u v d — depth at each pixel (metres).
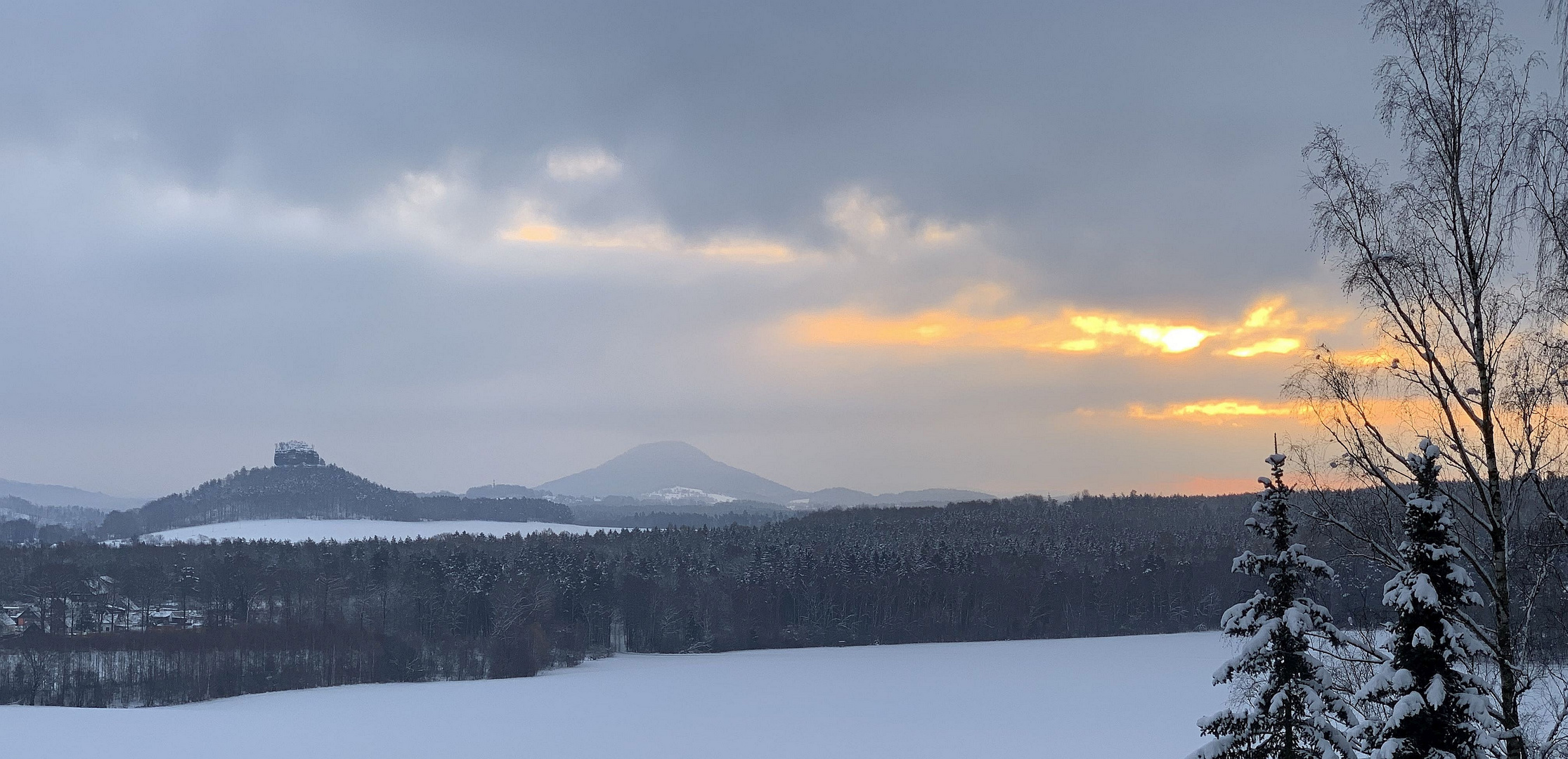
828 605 145.50
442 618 134.00
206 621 129.12
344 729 79.75
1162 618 144.50
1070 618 144.62
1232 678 19.92
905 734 73.44
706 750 69.75
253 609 136.38
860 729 75.56
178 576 138.00
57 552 151.50
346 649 115.62
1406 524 17.39
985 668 107.81
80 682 100.50
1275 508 19.52
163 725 80.19
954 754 66.12
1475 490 18.44
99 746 71.19
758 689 97.94
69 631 120.31
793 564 148.75
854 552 151.75
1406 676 16.75
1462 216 17.08
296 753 70.44
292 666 111.12
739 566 156.50
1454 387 17.44
